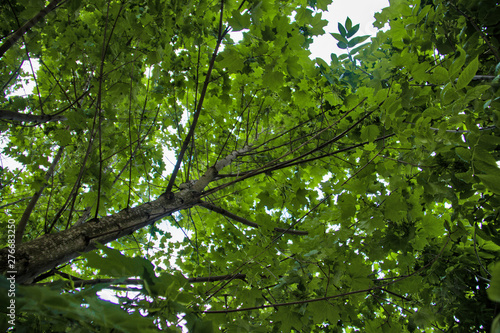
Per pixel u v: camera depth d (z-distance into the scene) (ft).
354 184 5.68
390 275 7.96
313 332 8.51
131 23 6.41
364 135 6.04
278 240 7.36
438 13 4.93
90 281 5.59
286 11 6.85
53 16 6.51
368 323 7.25
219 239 11.23
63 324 2.45
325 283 6.22
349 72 6.86
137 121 9.91
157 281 2.75
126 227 5.44
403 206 5.33
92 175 6.20
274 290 6.58
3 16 6.68
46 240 4.30
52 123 9.18
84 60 7.19
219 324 4.75
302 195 7.34
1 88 8.03
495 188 3.72
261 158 11.60
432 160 5.11
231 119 12.67
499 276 1.09
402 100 4.91
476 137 3.77
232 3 5.80
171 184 6.84
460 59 3.74
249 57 5.62
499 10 4.23
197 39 7.25
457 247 6.47
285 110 10.95
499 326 1.02
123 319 1.86
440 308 6.41
